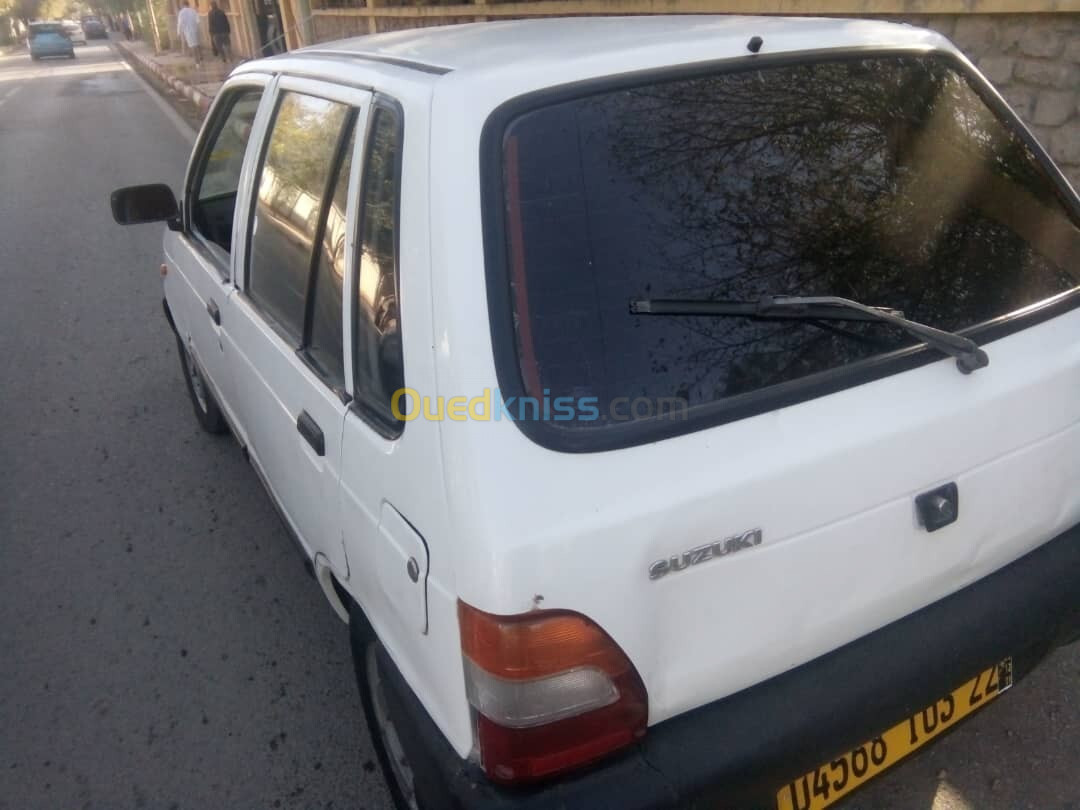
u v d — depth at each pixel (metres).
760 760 1.65
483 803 1.58
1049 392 1.95
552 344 1.63
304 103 2.47
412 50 2.19
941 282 2.00
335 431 2.09
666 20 2.26
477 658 1.54
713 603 1.62
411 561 1.72
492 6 9.07
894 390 1.78
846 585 1.75
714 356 1.70
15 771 2.73
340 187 2.14
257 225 2.79
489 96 1.72
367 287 1.95
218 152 3.59
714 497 1.57
